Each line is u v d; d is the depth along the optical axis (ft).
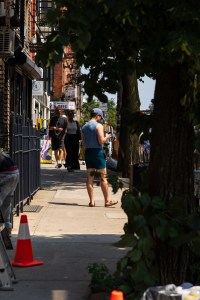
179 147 18.34
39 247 27.99
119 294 12.67
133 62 19.69
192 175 18.61
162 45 16.69
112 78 19.90
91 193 42.14
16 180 29.58
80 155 94.02
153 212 17.83
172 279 18.39
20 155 37.45
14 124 34.35
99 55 19.51
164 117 18.42
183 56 16.39
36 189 48.47
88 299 19.31
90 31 16.57
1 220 26.21
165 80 18.31
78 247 28.14
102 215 38.40
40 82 96.12
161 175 18.38
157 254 18.42
